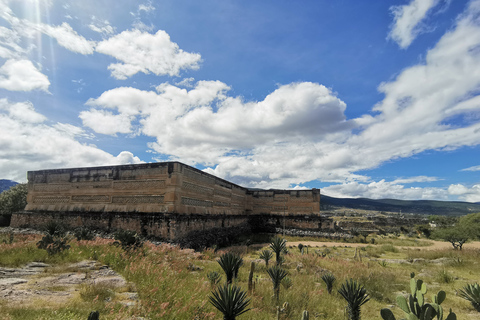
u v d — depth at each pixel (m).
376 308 8.88
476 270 15.26
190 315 5.52
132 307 5.46
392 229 50.22
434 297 4.53
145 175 20.92
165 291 6.39
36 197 25.84
